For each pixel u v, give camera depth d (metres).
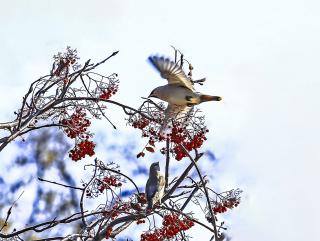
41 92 14.45
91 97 14.12
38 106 14.65
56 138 23.75
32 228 13.34
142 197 14.51
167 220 14.32
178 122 13.93
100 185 14.61
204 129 14.02
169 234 14.32
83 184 14.77
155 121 14.00
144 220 14.83
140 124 14.59
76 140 15.03
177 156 14.82
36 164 23.81
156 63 13.34
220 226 14.12
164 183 14.59
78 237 13.91
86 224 14.12
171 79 13.53
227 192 14.59
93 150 15.06
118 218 14.08
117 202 14.47
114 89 14.91
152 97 13.77
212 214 13.77
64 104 14.74
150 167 14.83
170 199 14.65
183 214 13.88
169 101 13.59
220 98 13.51
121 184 14.71
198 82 14.02
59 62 15.05
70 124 14.91
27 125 13.96
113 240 14.08
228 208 14.49
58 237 13.48
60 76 15.00
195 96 13.41
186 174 14.50
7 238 13.44
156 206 14.24
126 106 14.08
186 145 14.23
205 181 14.73
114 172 14.58
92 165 14.71
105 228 14.00
